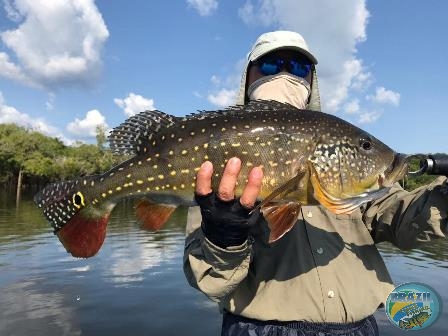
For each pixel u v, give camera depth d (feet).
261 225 2.24
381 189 2.17
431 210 2.11
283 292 2.13
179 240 11.18
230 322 2.23
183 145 2.10
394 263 8.04
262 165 2.02
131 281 7.19
